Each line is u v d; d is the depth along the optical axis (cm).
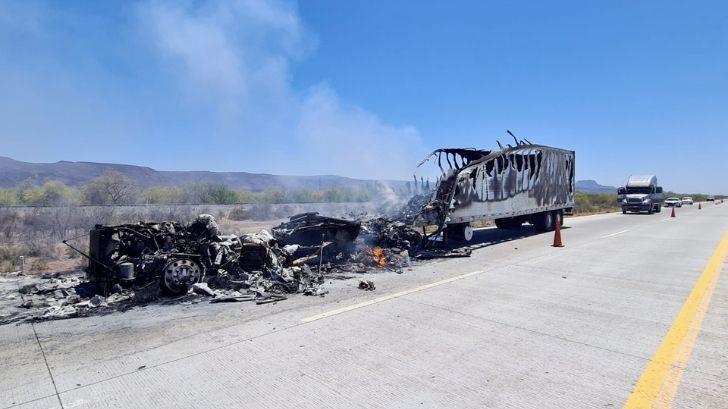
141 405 325
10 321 559
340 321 540
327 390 348
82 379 373
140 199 3403
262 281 756
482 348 443
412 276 851
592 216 3266
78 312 591
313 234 1023
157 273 717
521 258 1085
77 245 1301
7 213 1845
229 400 332
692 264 983
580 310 590
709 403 323
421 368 392
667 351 433
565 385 356
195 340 475
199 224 823
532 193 1667
